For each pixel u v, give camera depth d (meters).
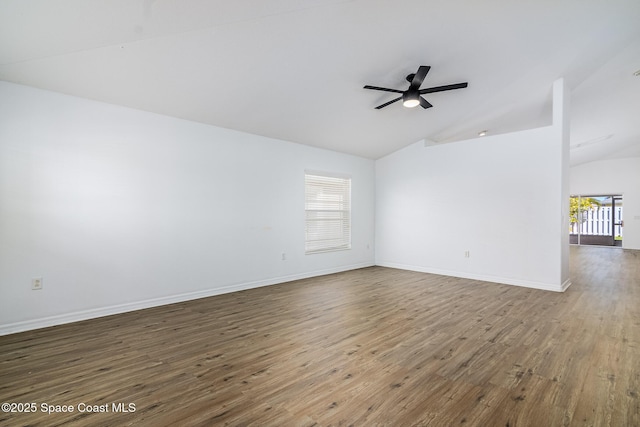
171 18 2.33
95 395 1.92
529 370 2.23
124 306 3.58
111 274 3.49
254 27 2.65
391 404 1.83
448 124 5.50
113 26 2.33
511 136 4.95
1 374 2.17
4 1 1.93
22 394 1.93
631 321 3.24
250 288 4.76
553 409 1.77
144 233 3.73
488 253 5.21
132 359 2.41
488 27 3.04
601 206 10.12
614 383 2.05
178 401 1.86
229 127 4.51
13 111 2.94
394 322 3.25
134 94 3.39
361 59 3.33
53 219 3.13
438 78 3.93
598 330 2.99
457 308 3.74
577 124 6.23
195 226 4.17
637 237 9.22
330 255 6.00
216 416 1.71
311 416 1.71
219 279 4.41
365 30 2.89
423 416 1.71
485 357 2.44
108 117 3.49
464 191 5.49
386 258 6.74
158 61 2.92
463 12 2.80
